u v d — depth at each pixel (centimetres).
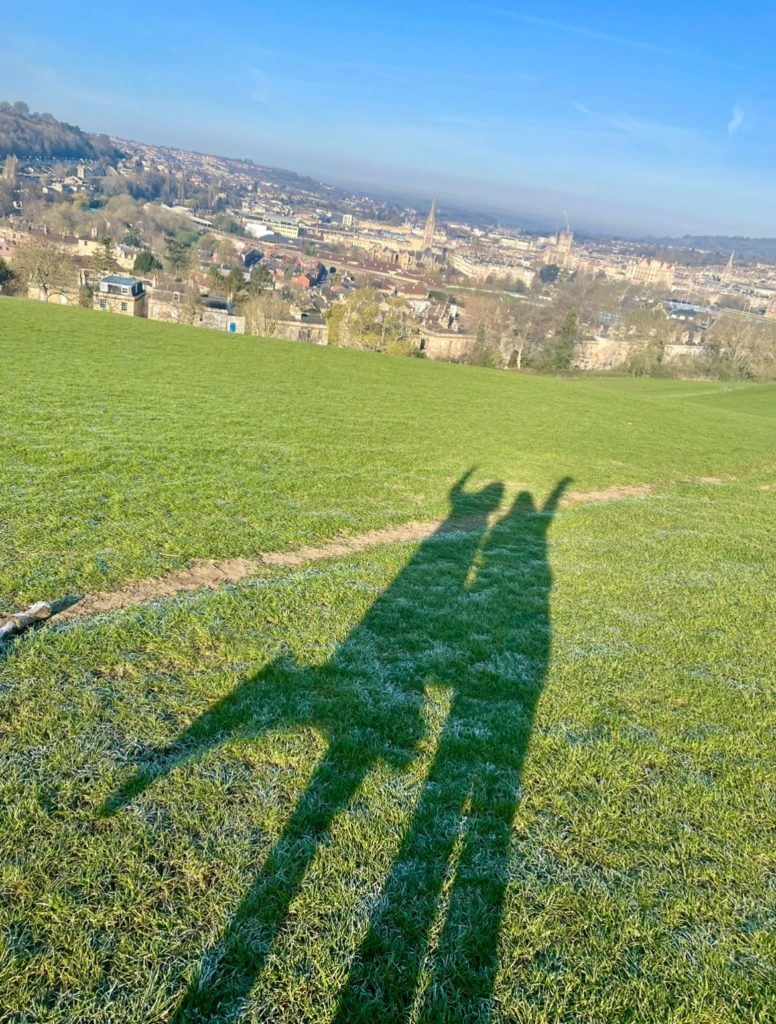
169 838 328
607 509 1277
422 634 603
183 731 414
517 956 288
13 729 394
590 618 704
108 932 275
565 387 3525
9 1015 239
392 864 328
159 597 609
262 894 302
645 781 425
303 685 486
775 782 438
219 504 926
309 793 371
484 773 411
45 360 1891
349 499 1067
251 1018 250
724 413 3428
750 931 314
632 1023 264
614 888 331
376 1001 260
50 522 752
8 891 288
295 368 2598
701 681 577
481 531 1016
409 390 2527
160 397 1642
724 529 1219
